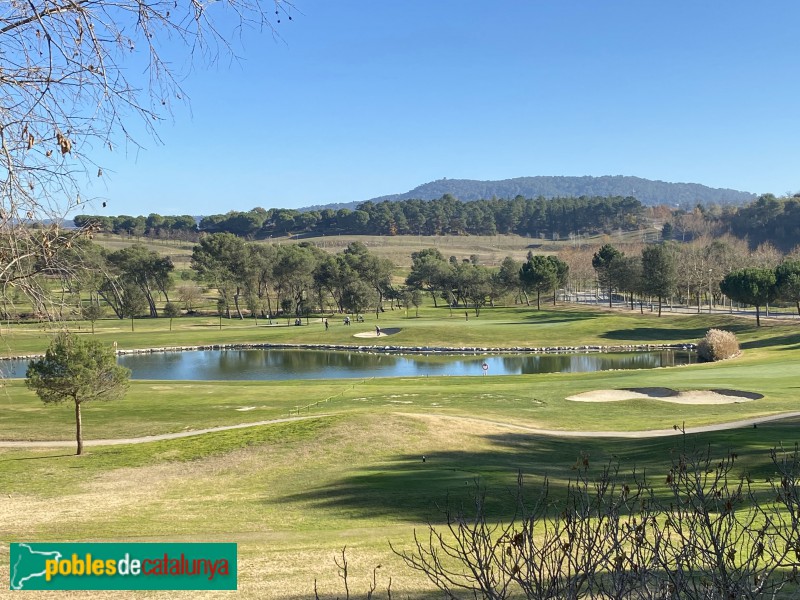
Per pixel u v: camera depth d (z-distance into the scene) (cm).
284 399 4528
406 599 1041
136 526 1764
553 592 512
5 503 2180
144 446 3077
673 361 7262
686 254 12950
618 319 10288
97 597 1143
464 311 13238
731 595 502
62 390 2986
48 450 3128
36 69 602
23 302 673
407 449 2767
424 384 5191
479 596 994
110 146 630
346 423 3075
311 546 1476
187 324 11325
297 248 13588
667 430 3272
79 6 589
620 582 516
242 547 1491
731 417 3478
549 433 3250
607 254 13225
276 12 598
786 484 595
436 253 17138
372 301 11562
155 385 5294
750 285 8744
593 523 837
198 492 2288
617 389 4453
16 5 587
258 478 2455
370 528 1677
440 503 1905
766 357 5959
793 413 3456
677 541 837
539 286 12862
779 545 1004
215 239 12362
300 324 11044
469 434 3020
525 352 8369
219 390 4997
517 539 528
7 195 602
